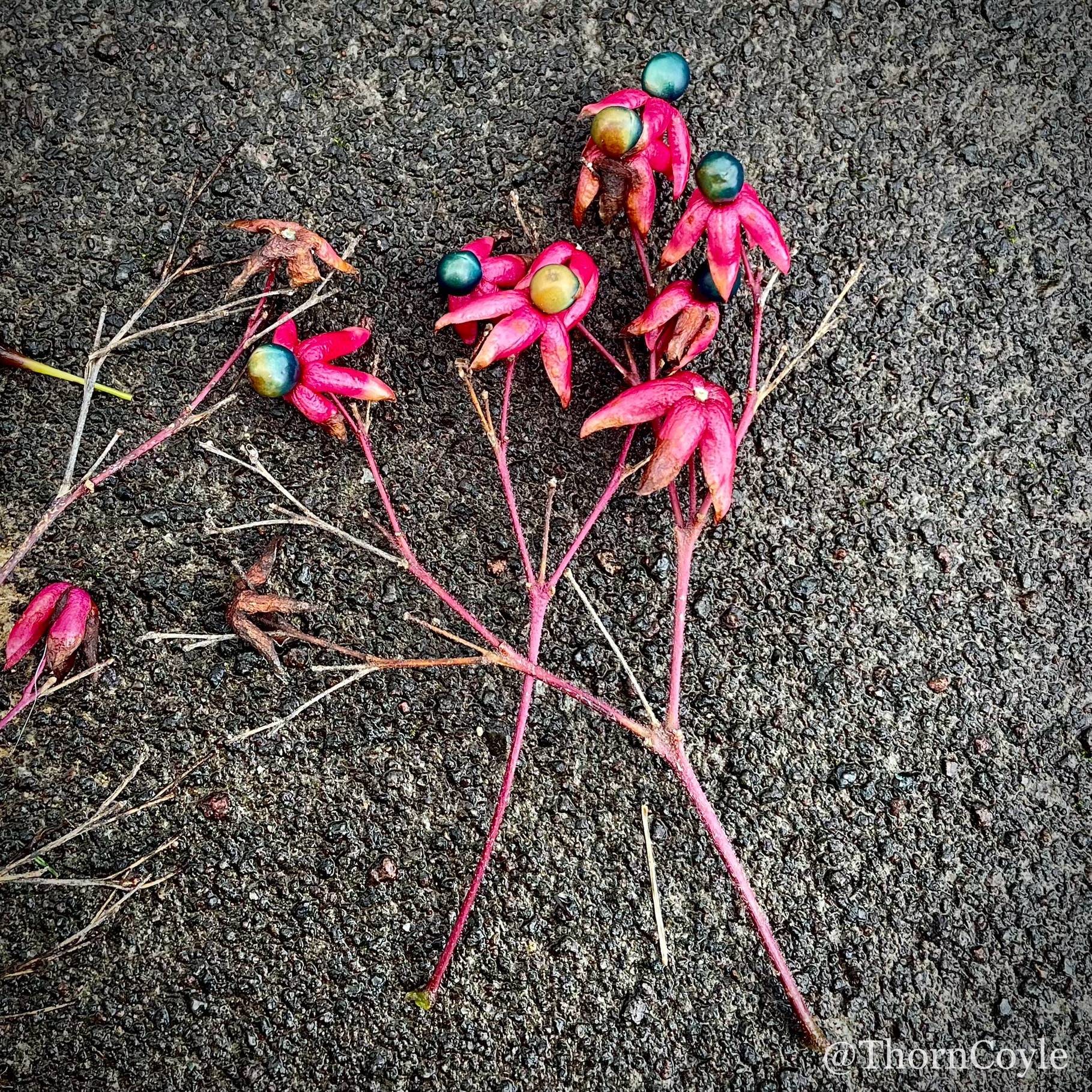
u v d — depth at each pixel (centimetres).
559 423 24
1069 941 23
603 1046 23
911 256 24
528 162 24
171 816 23
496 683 23
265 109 24
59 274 23
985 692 24
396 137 24
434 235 24
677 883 23
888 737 23
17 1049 23
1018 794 23
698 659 23
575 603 23
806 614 24
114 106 24
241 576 23
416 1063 23
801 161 24
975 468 24
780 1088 23
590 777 23
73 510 23
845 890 23
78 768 23
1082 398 24
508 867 23
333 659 23
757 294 21
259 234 24
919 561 24
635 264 24
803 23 24
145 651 23
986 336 24
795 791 23
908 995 23
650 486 20
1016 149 24
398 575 23
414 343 23
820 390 24
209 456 23
